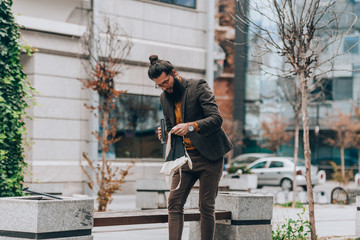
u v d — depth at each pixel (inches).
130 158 802.8
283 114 1726.1
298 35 340.2
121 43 668.7
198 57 842.8
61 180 679.1
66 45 686.5
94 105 708.7
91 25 693.9
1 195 363.3
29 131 666.2
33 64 666.2
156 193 567.2
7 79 366.3
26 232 206.2
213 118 222.1
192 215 255.4
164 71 223.8
